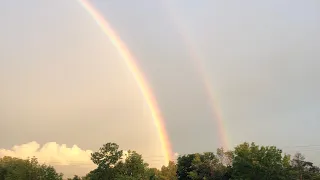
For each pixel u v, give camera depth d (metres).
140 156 55.19
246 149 65.12
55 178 56.91
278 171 60.78
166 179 96.94
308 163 95.81
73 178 78.00
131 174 53.47
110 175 52.62
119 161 54.34
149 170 58.03
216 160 91.50
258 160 62.75
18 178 54.69
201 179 89.44
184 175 103.81
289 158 63.50
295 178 63.56
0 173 64.88
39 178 55.69
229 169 85.25
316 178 78.94
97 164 53.06
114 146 53.50
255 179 61.78
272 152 62.62
